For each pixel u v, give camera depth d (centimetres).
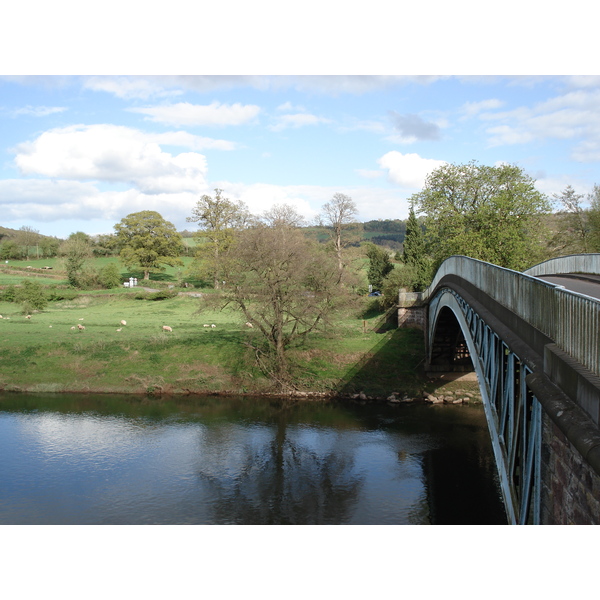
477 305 1748
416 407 3691
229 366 4303
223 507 2177
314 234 7300
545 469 912
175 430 3180
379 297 6316
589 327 770
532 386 927
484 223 4709
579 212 6103
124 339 4738
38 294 6675
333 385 4012
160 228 9406
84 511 2130
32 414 3497
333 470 2575
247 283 3950
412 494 2294
